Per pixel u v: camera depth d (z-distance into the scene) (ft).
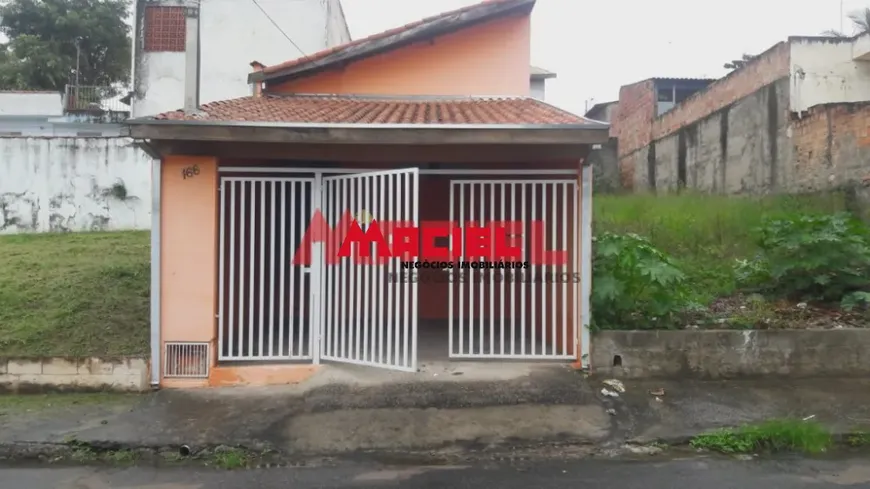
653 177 62.44
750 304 24.16
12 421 17.21
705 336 20.38
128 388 19.70
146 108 59.31
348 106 25.20
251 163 21.52
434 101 27.45
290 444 16.21
